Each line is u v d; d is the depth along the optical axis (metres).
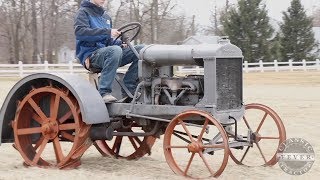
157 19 53.62
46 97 7.59
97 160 8.16
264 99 19.98
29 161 7.48
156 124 7.34
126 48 7.69
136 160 8.25
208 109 6.75
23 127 7.60
